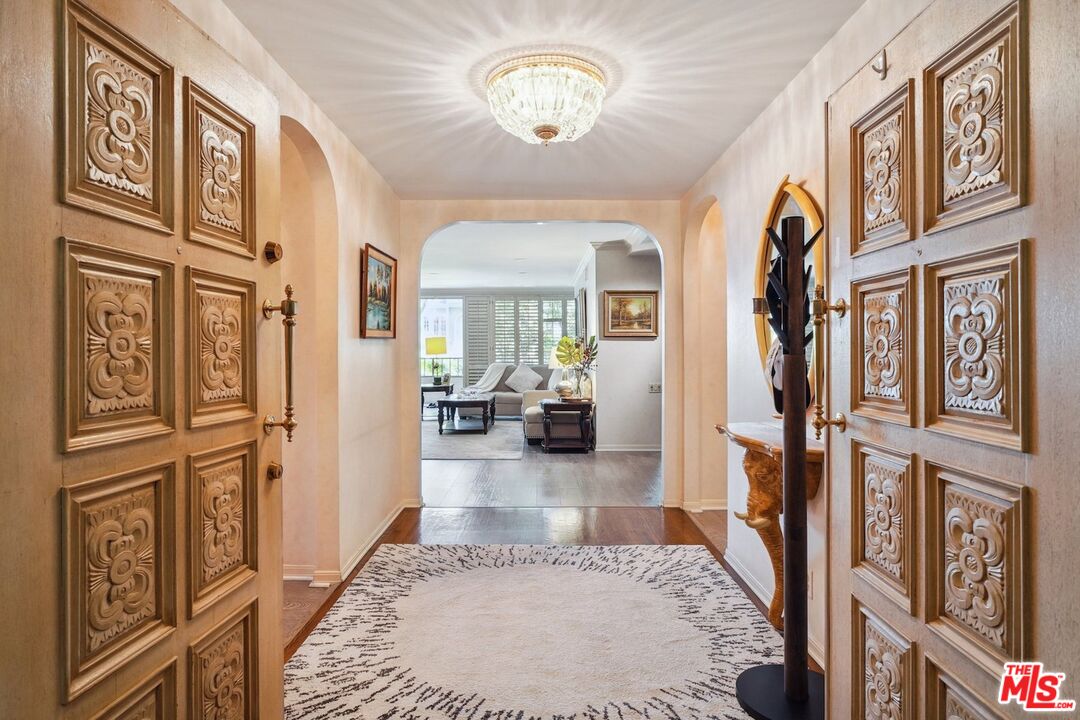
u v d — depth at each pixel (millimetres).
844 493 1568
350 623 2703
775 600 2641
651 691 2143
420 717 1983
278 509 1695
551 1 2049
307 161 3051
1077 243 864
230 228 1480
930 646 1206
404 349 4820
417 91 2764
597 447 7527
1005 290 1010
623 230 6691
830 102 1662
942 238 1171
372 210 3908
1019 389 978
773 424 2850
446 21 2180
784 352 2076
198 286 1344
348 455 3412
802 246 2064
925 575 1220
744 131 3266
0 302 876
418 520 4461
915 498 1265
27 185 921
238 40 2166
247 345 1558
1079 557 864
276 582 1677
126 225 1126
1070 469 880
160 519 1228
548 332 12492
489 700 2082
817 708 1973
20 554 908
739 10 2104
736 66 2523
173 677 1245
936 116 1194
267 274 1655
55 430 974
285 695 2111
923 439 1233
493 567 3436
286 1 2041
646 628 2646
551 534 4098
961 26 1105
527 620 2730
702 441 4781
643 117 3078
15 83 900
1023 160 967
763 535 2629
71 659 995
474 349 12492
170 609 1245
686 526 4289
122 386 1126
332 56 2430
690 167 3928
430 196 4668
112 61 1098
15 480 900
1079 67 856
